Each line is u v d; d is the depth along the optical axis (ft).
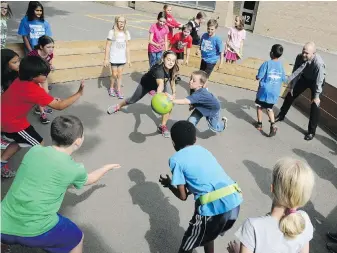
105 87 25.57
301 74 20.75
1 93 13.89
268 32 50.65
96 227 12.21
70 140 8.21
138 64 29.58
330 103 22.66
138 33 44.96
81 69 25.95
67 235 8.55
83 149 17.10
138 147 17.88
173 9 58.90
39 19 20.88
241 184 15.87
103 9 61.57
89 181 9.07
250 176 16.63
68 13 53.62
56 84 24.84
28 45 21.07
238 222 13.33
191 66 30.19
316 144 20.81
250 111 24.64
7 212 7.97
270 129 20.86
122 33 22.56
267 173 17.06
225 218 9.00
